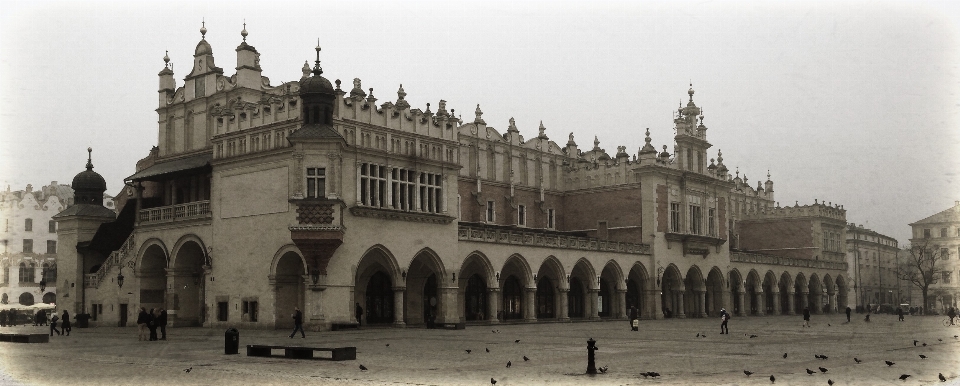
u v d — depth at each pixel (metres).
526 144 84.00
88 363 29.27
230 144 58.25
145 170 66.44
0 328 63.97
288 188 53.78
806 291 107.69
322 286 52.44
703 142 89.38
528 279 68.88
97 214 68.62
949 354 32.84
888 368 26.81
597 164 86.25
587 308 75.44
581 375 24.86
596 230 85.25
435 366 27.66
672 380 23.55
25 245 82.19
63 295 67.81
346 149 54.50
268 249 54.72
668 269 83.81
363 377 24.34
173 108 68.31
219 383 23.11
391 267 57.75
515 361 29.62
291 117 54.66
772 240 114.00
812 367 27.27
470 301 69.06
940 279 98.12
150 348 37.00
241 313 56.12
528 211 83.25
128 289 64.12
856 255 130.88
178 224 61.25
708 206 89.56
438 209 61.75
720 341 42.09
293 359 30.47
